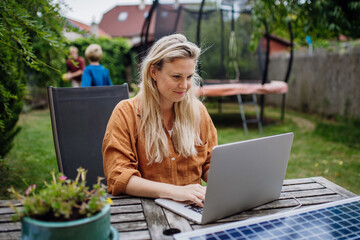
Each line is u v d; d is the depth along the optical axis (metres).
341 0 3.73
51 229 0.68
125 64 11.30
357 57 5.77
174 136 1.39
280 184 1.16
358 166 3.83
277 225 0.91
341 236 0.85
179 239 0.82
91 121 1.84
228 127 6.27
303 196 1.21
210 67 7.44
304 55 7.55
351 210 1.01
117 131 1.32
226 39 7.46
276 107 8.91
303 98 7.69
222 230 0.87
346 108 6.11
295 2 3.54
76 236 0.69
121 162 1.26
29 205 0.72
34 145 4.58
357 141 4.93
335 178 3.44
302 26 4.18
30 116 7.05
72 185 0.77
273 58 9.01
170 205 1.09
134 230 0.93
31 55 1.66
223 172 0.94
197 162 1.41
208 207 0.95
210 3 7.49
